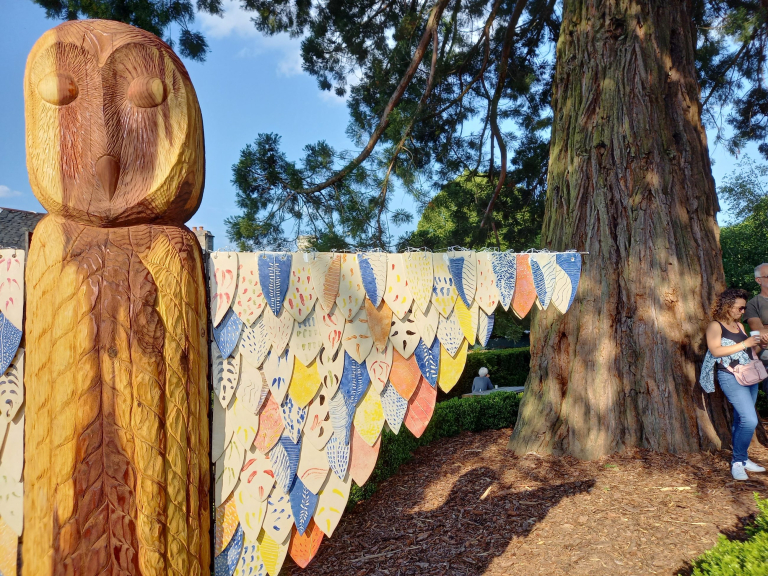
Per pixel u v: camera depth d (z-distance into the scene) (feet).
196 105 3.92
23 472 3.80
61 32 3.59
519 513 13.03
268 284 4.72
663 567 9.81
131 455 3.51
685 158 16.70
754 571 6.86
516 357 42.37
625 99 16.61
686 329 15.79
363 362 4.94
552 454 16.63
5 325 3.90
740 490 12.73
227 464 4.55
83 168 3.61
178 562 3.62
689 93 17.20
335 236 25.54
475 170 34.83
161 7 22.93
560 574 10.02
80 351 3.50
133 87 3.63
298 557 4.73
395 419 4.95
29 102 3.64
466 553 11.46
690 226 16.43
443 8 24.84
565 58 18.16
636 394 15.96
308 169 26.43
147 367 3.57
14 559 3.81
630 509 12.34
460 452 19.44
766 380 14.66
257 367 4.66
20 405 3.89
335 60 30.83
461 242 32.32
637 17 16.63
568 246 17.25
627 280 16.26
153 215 3.77
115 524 3.46
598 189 16.76
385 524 13.73
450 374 5.16
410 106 30.12
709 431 15.47
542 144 34.27
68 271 3.57
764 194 58.70
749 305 15.12
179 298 3.74
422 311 5.12
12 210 38.63
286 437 4.68
